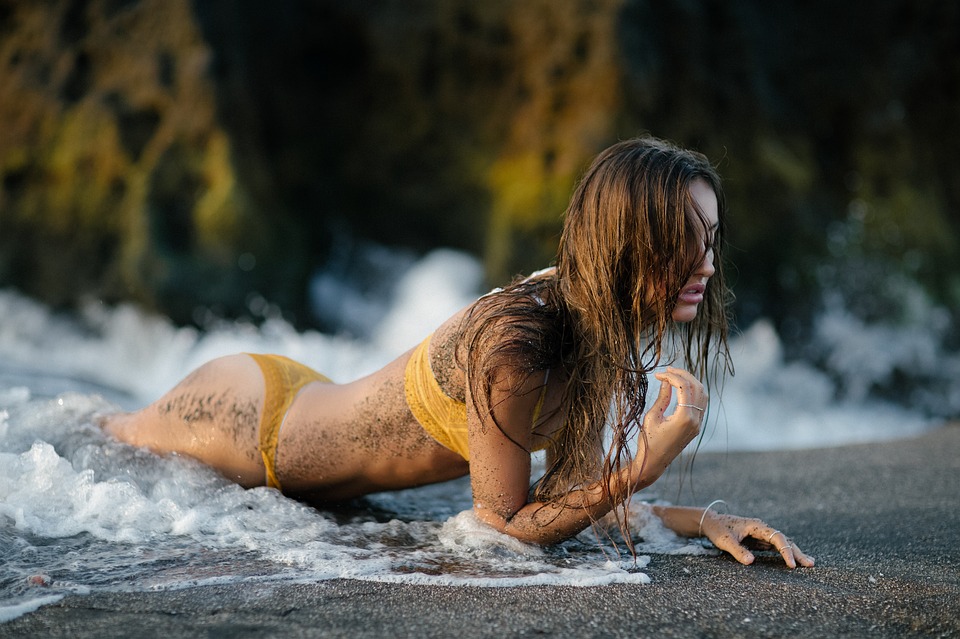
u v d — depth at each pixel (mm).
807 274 12883
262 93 13359
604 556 4078
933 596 3525
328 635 2977
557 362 3881
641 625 3158
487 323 3893
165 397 4961
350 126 14102
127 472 4695
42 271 11992
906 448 7164
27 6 12742
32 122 12398
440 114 13734
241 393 4773
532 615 3213
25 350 11133
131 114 12273
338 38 14117
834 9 14430
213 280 11867
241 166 12422
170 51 12477
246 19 13219
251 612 3168
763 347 12148
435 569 3736
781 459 6797
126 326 11586
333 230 13906
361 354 12141
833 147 14328
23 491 4309
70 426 5086
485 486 4078
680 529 4402
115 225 11953
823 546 4344
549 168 12773
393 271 13727
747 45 13461
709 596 3490
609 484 3883
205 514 4383
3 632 2967
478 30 13492
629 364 3824
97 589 3373
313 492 4859
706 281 3916
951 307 13281
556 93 12883
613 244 3732
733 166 13031
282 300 12438
